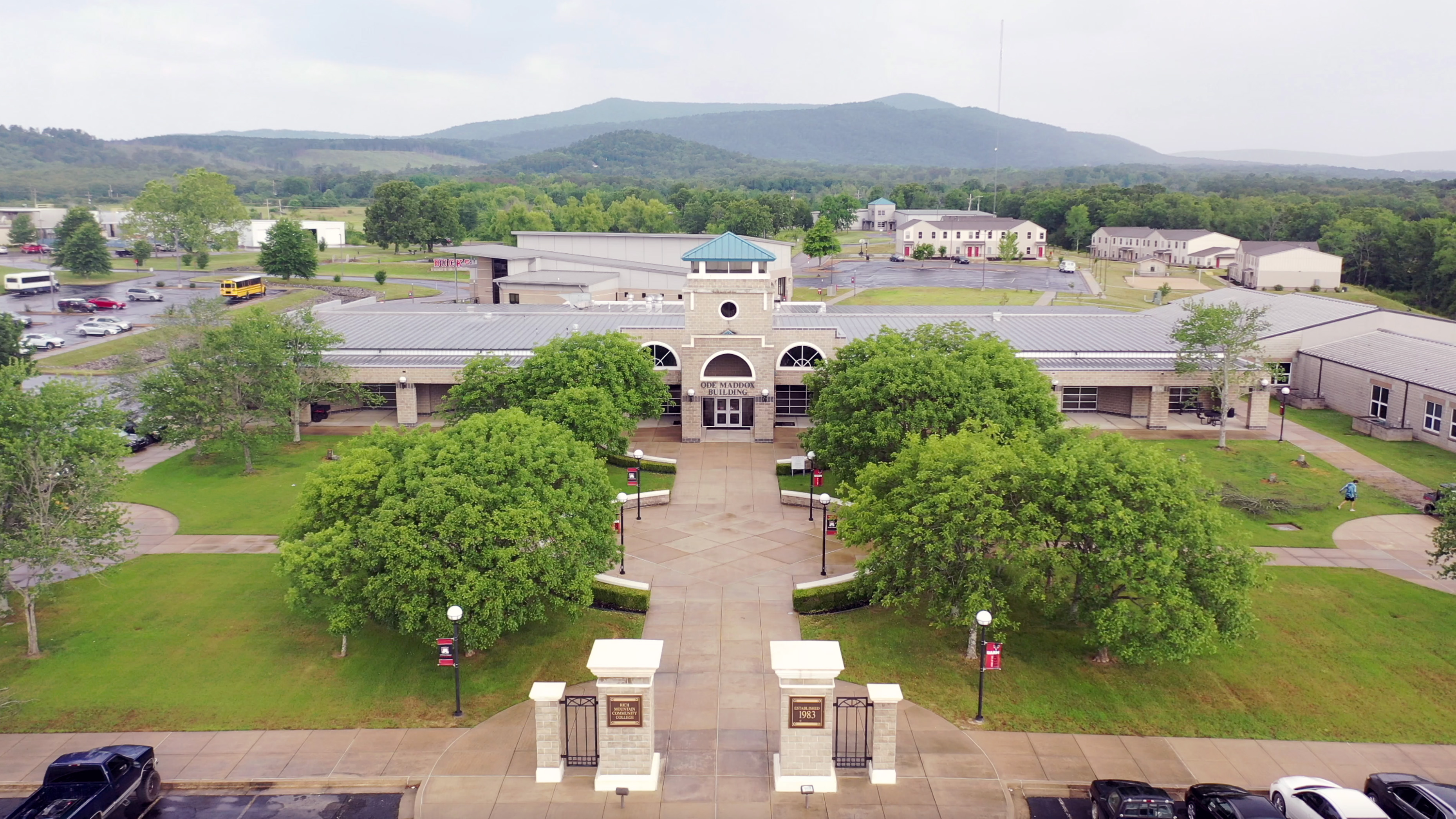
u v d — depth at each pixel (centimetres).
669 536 5253
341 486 3784
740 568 4797
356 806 2975
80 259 16288
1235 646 3700
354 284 17588
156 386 6231
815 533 5312
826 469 5988
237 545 5091
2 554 3722
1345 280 18662
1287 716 3475
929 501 3697
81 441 3994
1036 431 5025
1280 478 6244
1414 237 16688
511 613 3606
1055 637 4006
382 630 4078
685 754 3178
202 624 4156
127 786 2872
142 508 5694
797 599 4275
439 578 3469
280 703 3538
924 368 5356
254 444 6719
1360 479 6219
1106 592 3544
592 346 6250
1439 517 5491
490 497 3625
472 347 7800
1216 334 6875
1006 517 3584
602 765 2980
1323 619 4206
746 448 7075
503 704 3531
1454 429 6769
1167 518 3550
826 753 2978
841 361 6106
